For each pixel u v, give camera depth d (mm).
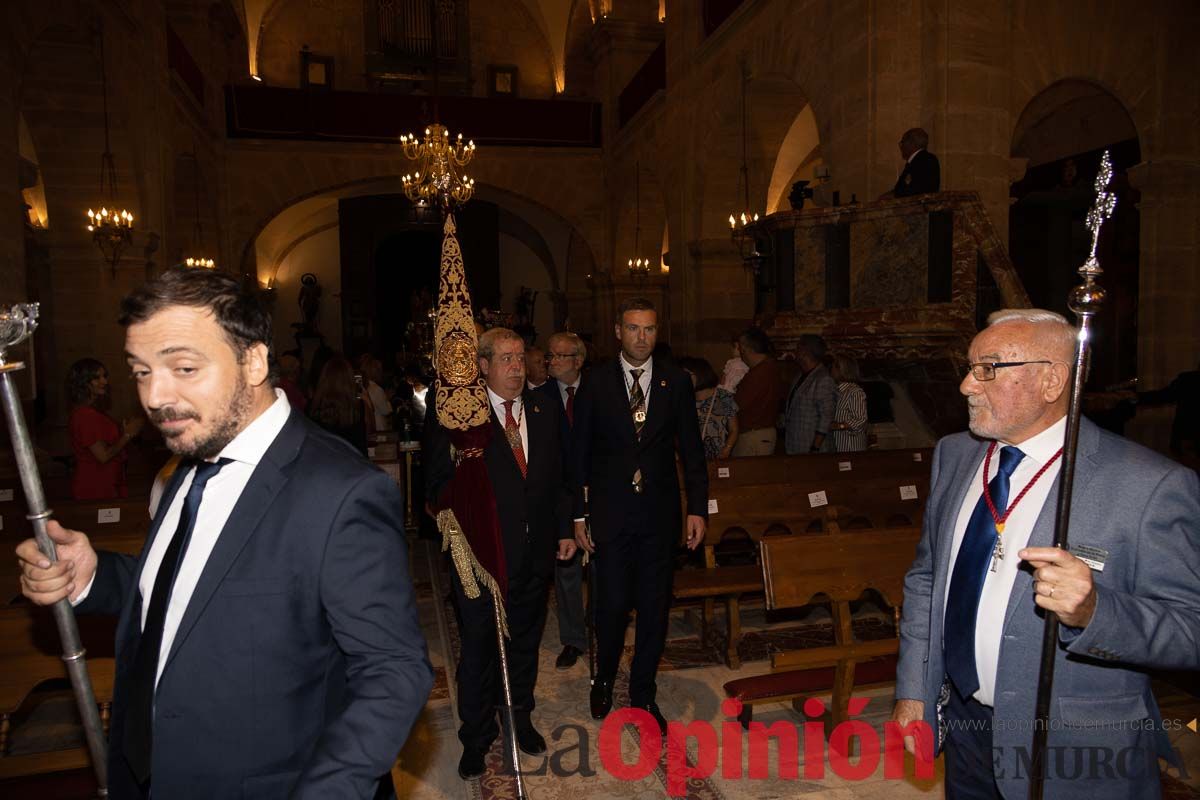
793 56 9453
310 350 21750
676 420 3545
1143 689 1701
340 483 1426
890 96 7590
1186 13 8289
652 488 3455
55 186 10102
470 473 3064
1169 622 1506
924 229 5980
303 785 1239
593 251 18656
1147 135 8359
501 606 3016
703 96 12609
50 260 10195
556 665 4359
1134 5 8219
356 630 1374
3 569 3580
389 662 1366
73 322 10227
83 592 1569
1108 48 8156
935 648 1919
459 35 20516
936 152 7398
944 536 1949
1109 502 1666
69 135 9984
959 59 7309
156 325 1342
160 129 11859
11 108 7148
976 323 5789
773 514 4746
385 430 9141
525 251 23562
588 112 18406
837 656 3178
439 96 17625
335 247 22156
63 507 4273
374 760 1288
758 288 8164
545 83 21250
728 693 3287
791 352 6867
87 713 1500
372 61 19906
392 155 17531
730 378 6934
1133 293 11438
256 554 1379
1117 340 11727
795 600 3334
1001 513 1822
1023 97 7891
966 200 5801
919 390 6887
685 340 13633
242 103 16688
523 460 3332
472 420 3074
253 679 1359
